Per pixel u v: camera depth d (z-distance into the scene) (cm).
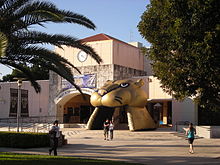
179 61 1384
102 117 3262
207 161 1380
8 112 4538
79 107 4762
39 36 1384
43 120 4169
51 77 4141
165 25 1419
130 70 4003
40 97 4550
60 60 1442
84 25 1443
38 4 1305
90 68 3856
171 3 1337
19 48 1357
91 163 1148
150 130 3228
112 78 3700
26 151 1700
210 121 3534
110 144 2181
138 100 3056
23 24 1341
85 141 2417
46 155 1442
